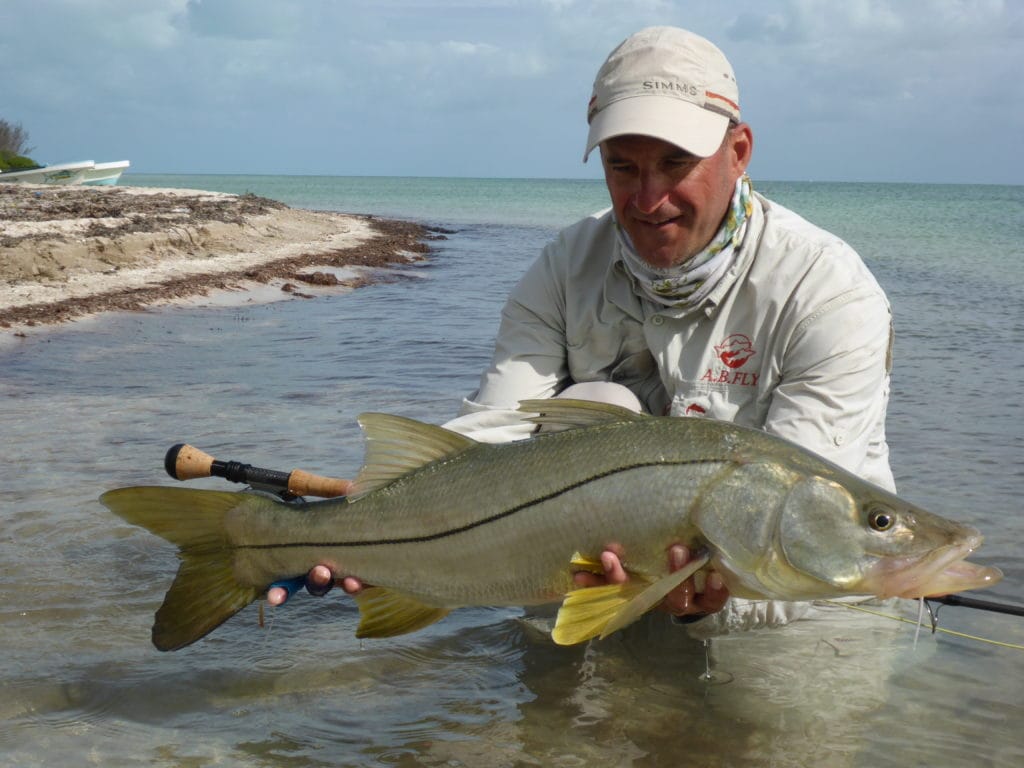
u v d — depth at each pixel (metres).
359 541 1.22
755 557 1.09
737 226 1.40
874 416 1.40
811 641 1.54
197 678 1.41
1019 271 7.86
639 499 1.11
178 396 3.09
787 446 1.11
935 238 12.30
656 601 1.07
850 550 1.07
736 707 1.35
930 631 1.57
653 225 1.36
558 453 1.16
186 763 1.20
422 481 1.21
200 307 5.14
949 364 3.73
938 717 1.32
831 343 1.38
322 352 3.94
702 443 1.12
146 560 1.78
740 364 1.47
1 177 15.65
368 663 1.47
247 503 1.27
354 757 1.22
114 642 1.49
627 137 1.30
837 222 16.67
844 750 1.24
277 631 1.57
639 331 1.54
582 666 1.46
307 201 25.64
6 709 1.30
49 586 1.67
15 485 2.16
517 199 30.33
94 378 3.36
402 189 44.59
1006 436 2.63
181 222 7.55
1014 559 1.79
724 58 1.35
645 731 1.29
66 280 5.42
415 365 3.67
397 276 7.12
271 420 2.77
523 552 1.16
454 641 1.54
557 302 1.59
